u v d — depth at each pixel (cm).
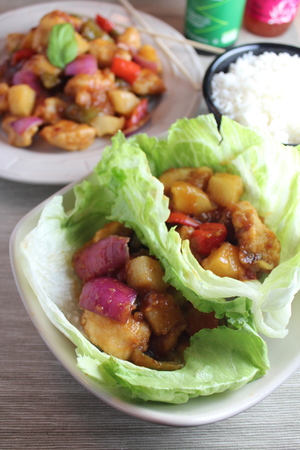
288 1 85
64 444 56
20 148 75
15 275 57
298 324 56
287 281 54
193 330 58
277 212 60
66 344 55
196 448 56
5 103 77
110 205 64
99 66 81
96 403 58
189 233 59
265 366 53
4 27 88
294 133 71
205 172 63
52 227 60
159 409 52
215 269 57
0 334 61
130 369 53
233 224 59
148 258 58
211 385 52
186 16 86
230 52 77
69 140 73
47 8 90
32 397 58
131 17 89
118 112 78
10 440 56
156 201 58
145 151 65
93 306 56
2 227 69
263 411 57
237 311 54
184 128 63
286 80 73
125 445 56
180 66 81
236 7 82
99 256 59
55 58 77
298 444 56
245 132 62
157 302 56
